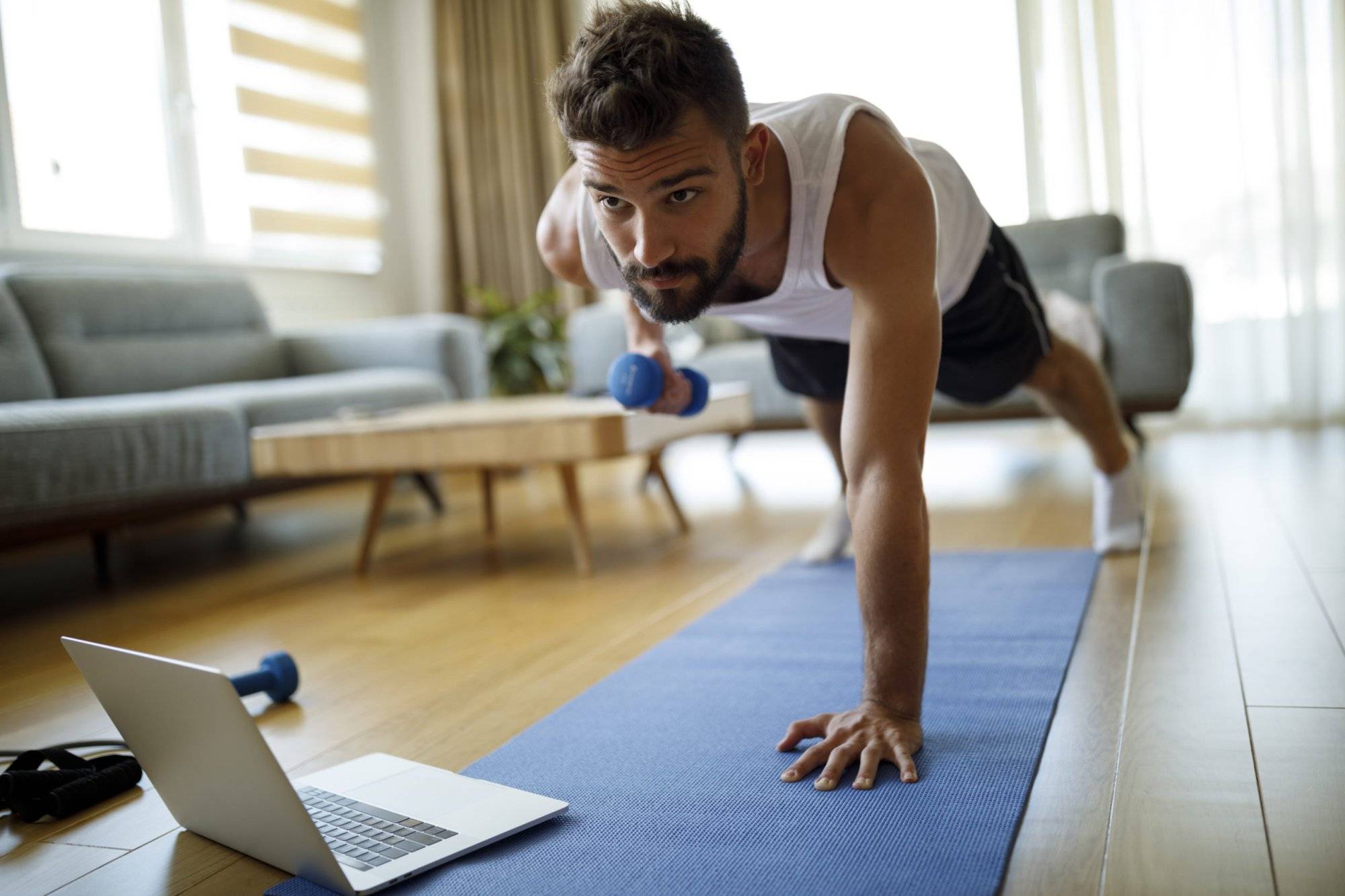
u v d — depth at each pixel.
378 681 1.61
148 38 4.14
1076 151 4.40
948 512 2.75
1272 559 1.94
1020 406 3.42
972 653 1.51
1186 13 4.22
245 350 3.75
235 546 2.99
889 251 1.17
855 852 0.93
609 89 0.96
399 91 5.41
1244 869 0.87
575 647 1.71
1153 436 4.13
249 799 0.95
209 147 4.40
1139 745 1.14
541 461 2.19
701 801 1.07
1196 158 4.26
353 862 0.95
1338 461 3.10
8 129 3.62
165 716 0.97
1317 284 4.09
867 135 1.23
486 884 0.92
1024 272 1.87
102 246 3.91
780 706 1.34
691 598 2.00
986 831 0.96
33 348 3.02
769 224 1.22
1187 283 3.37
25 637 2.01
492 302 4.76
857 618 1.74
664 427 2.35
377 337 3.81
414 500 3.71
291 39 4.80
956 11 4.54
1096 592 1.82
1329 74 4.06
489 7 5.10
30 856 1.08
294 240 4.79
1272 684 1.30
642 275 1.05
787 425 3.75
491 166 5.17
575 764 1.19
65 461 2.23
